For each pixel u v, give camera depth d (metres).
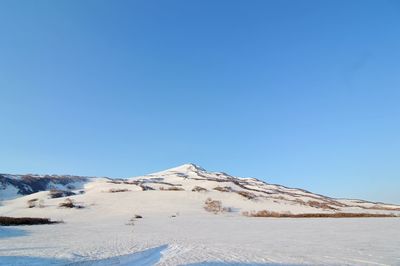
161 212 98.62
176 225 59.69
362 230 42.97
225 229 49.34
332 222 62.03
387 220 66.12
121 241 31.33
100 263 18.22
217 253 22.81
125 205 109.69
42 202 115.25
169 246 27.39
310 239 32.91
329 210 113.88
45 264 16.86
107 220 77.06
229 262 18.97
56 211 98.88
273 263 18.69
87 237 36.53
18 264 16.86
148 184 178.00
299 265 17.97
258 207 111.94
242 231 45.16
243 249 25.12
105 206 108.19
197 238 35.22
